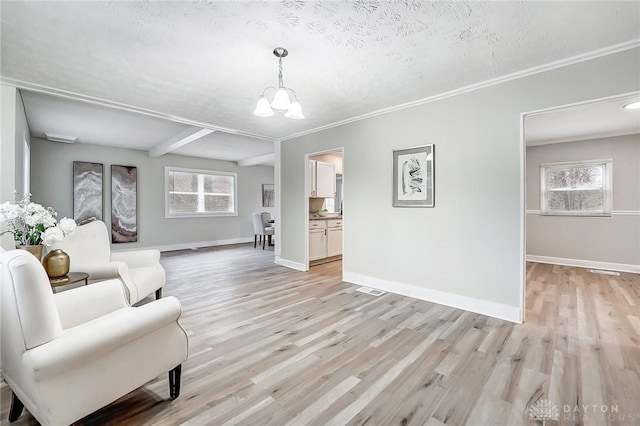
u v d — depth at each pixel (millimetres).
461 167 3039
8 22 1914
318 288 3832
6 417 1532
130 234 6547
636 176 4539
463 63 2492
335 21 1926
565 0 1712
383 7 1785
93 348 1282
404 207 3502
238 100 3334
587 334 2445
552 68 2496
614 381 1807
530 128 4297
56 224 2449
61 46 2217
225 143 6004
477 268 2945
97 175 6109
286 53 2318
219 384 1811
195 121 4168
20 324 1209
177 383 1683
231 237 8375
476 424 1478
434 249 3252
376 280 3811
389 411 1574
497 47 2240
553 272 4566
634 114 3639
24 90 3137
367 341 2359
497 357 2104
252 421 1505
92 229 3115
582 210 4969
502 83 2766
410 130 3438
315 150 4629
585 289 3689
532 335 2439
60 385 1223
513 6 1772
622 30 2012
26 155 4070
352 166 4062
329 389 1761
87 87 2971
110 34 2062
